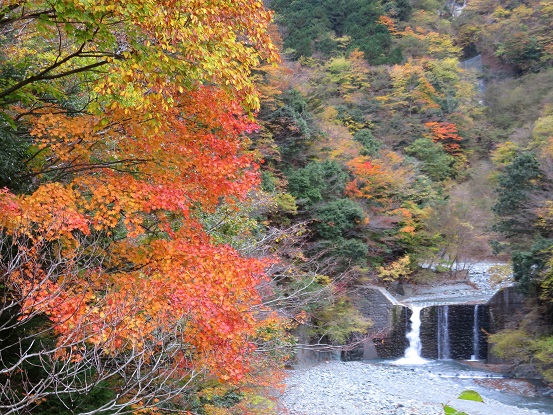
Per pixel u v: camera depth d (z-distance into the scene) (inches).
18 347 271.6
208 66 220.1
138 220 228.5
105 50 251.9
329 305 815.1
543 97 1829.5
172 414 317.1
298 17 2116.1
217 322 221.1
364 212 1053.2
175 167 255.6
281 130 1069.8
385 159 1302.9
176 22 216.4
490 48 2217.0
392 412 660.1
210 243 276.8
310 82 1637.6
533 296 892.6
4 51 314.8
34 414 255.1
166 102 241.1
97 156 286.5
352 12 2164.1
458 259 1390.3
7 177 264.5
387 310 1063.6
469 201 1425.9
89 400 269.0
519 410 693.3
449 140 1801.2
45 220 220.7
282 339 460.8
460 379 867.4
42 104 304.7
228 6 228.2
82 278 236.5
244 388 401.1
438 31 2290.8
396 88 1803.6
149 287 222.7
